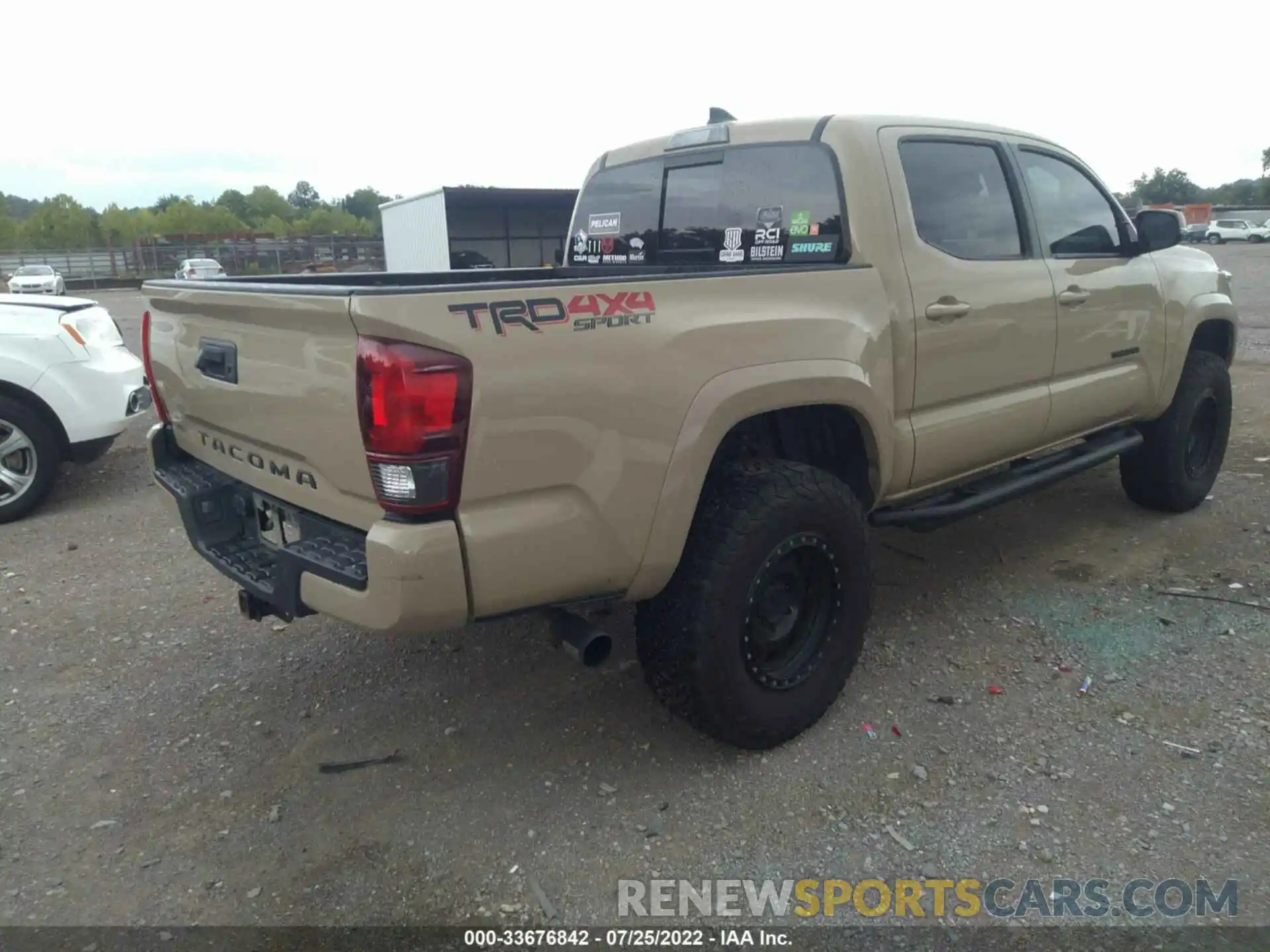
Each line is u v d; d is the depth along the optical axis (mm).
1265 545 4746
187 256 49719
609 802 2924
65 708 3541
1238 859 2590
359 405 2352
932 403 3531
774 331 2908
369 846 2762
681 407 2688
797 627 3143
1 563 5055
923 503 3812
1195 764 2998
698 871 2627
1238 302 16906
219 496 3168
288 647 4000
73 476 6781
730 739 3023
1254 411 7730
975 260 3662
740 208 3723
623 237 4324
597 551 2611
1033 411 3986
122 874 2662
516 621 4168
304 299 2430
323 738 3320
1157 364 4652
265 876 2648
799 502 2932
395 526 2375
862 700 3447
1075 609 4129
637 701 3492
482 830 2816
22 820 2898
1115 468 6207
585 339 2516
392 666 3814
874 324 3227
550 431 2471
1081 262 4168
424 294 2312
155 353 3424
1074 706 3359
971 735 3209
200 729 3391
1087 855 2627
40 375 5754
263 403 2752
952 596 4312
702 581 2822
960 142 3740
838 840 2730
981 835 2725
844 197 3350
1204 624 3928
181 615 4336
